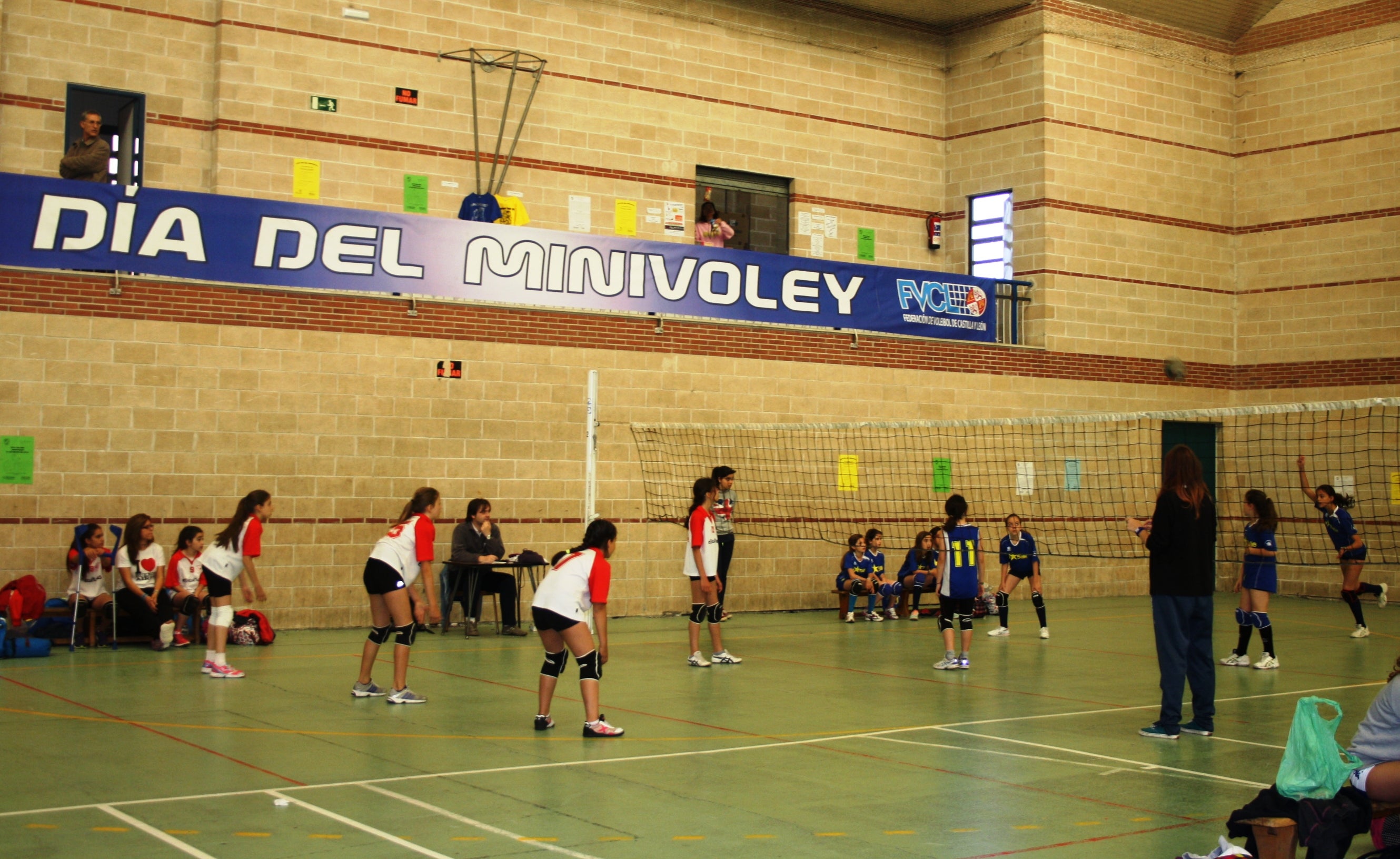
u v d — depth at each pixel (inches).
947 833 251.4
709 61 764.0
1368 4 836.6
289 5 644.7
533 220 706.2
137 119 623.2
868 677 467.2
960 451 773.3
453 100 685.3
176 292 559.8
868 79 823.1
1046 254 802.2
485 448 628.4
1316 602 824.3
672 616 681.0
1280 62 877.2
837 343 737.0
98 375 543.5
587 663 345.7
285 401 581.6
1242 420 883.4
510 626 596.1
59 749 318.7
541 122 709.3
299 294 585.3
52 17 603.8
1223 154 892.6
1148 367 848.3
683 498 686.5
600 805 270.2
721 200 775.1
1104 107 830.5
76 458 538.6
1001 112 824.9
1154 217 853.8
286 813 258.8
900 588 687.1
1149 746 340.8
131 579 515.8
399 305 608.7
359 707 385.7
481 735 346.0
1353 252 841.5
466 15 689.0
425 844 237.1
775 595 720.3
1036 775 304.5
